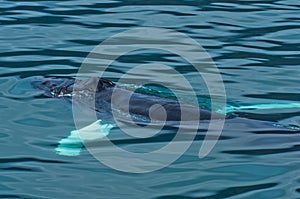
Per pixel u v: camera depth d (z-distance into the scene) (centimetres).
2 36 5375
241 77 4609
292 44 5262
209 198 3147
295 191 3194
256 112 4025
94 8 6147
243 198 3138
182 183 3291
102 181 3325
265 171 3378
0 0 6431
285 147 3572
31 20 5781
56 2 6366
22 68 4753
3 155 3597
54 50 5097
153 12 6016
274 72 4700
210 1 6419
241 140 3650
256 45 5234
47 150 3650
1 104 4194
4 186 3284
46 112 4094
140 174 3384
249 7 6222
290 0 6512
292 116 3975
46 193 3216
